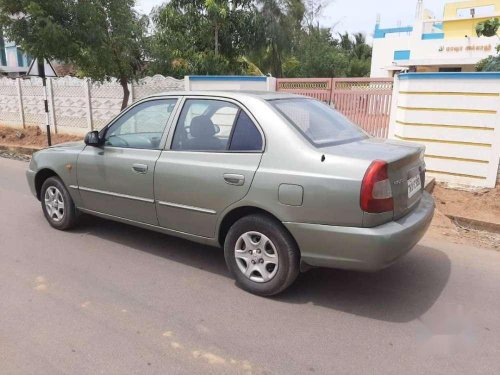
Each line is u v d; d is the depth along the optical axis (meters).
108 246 4.96
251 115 3.80
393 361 2.96
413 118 7.86
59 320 3.41
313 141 3.61
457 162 7.61
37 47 9.75
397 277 4.25
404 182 3.55
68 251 4.80
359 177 3.23
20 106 14.54
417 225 3.51
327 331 3.30
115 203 4.71
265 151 3.64
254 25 15.44
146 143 4.45
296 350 3.06
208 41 15.14
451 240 5.36
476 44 18.03
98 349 3.05
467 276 4.30
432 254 4.86
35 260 4.55
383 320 3.47
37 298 3.75
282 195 3.47
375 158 3.34
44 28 9.16
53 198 5.43
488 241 5.62
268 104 3.83
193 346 3.09
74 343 3.11
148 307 3.62
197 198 3.98
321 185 3.32
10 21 9.77
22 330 3.27
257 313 3.54
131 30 10.67
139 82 11.69
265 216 3.66
